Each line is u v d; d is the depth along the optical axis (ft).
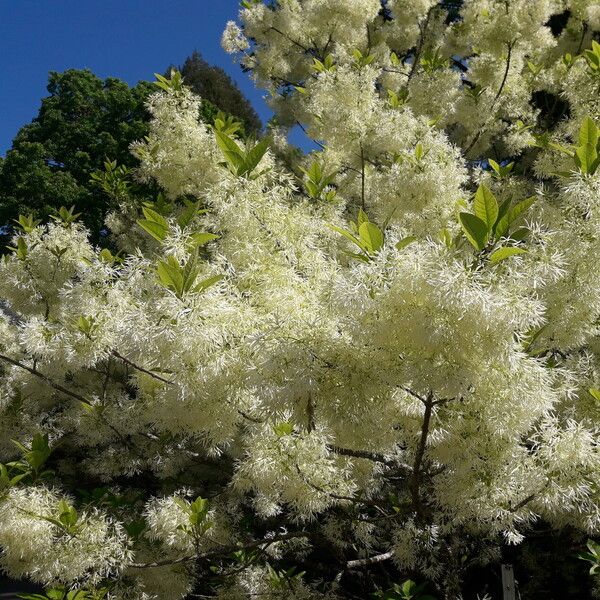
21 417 18.12
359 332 7.80
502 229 7.88
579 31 26.89
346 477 11.80
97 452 20.74
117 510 15.44
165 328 8.21
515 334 7.66
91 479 22.31
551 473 9.47
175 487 18.54
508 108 24.68
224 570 15.66
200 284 8.50
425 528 13.84
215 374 8.60
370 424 9.68
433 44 28.91
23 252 16.98
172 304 8.23
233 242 11.20
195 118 18.08
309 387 8.11
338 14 26.40
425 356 7.83
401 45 30.40
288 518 15.92
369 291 7.54
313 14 26.99
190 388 8.97
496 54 23.18
